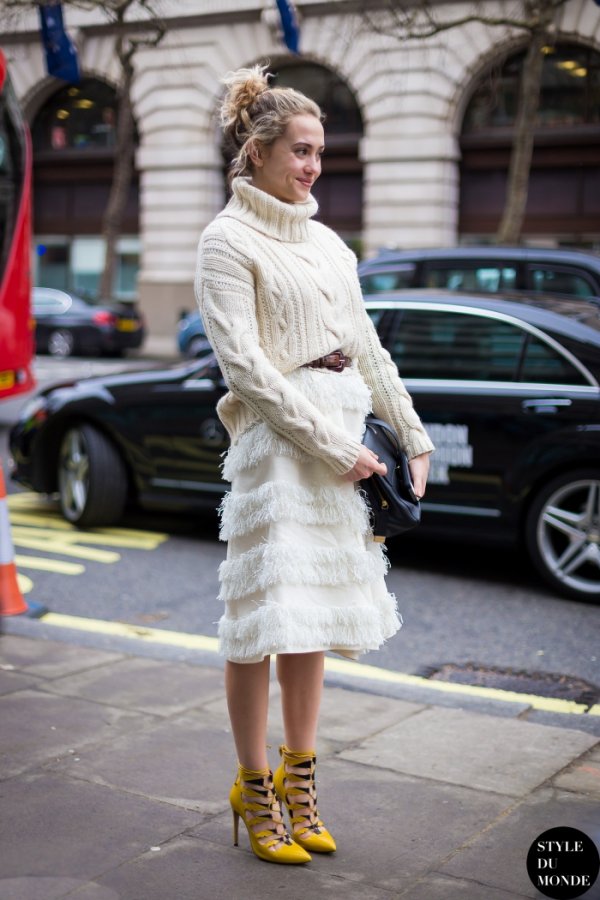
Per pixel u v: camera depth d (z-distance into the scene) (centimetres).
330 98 2469
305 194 282
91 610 566
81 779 336
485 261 908
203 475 694
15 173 1039
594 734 403
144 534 737
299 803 295
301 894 271
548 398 590
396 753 365
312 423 269
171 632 528
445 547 713
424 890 272
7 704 399
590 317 621
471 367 620
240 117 285
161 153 2639
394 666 490
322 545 279
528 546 602
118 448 730
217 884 275
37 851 289
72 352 2409
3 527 534
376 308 662
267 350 278
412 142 2327
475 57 2225
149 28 2350
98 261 2898
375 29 1567
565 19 2097
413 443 299
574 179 2277
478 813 318
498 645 520
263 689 289
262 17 2430
